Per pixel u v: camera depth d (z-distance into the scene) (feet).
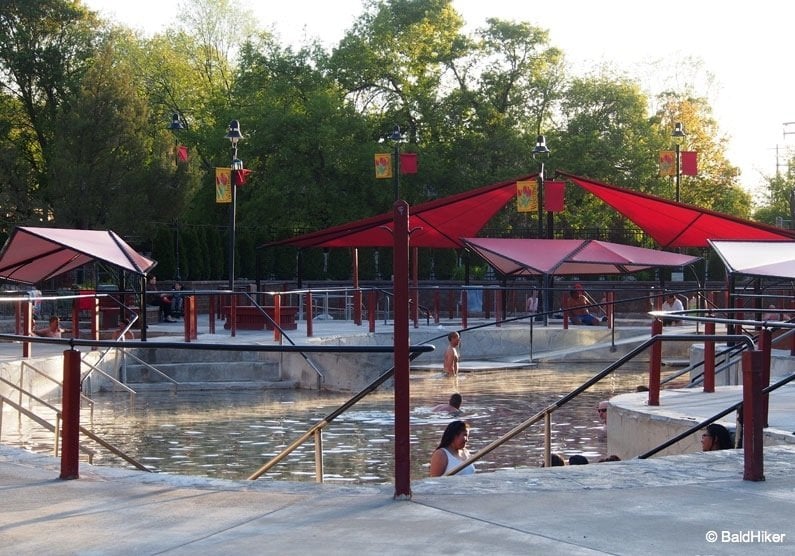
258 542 18.71
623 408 41.98
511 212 175.11
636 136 174.19
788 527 19.66
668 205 111.55
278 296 77.25
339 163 161.27
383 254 168.76
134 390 71.31
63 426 24.67
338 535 19.10
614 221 178.09
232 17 223.51
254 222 165.48
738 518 20.34
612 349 99.50
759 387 24.00
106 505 21.83
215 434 52.95
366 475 42.37
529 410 63.82
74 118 140.97
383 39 170.40
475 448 49.19
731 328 60.90
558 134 171.63
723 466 25.62
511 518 20.26
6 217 144.46
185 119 209.67
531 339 97.91
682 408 41.42
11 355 66.85
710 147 199.21
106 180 140.56
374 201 166.40
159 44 210.79
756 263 60.59
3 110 169.99
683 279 168.96
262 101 167.84
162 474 25.26
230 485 23.58
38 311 106.32
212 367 74.54
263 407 63.87
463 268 164.55
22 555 18.20
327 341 81.10
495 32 173.47
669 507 21.25
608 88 173.27
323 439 51.62
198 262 147.13
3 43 162.50
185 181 146.10
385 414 61.00
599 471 24.95
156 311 112.78
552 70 176.24
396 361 21.95
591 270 124.16
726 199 197.16
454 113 171.12
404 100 172.96
